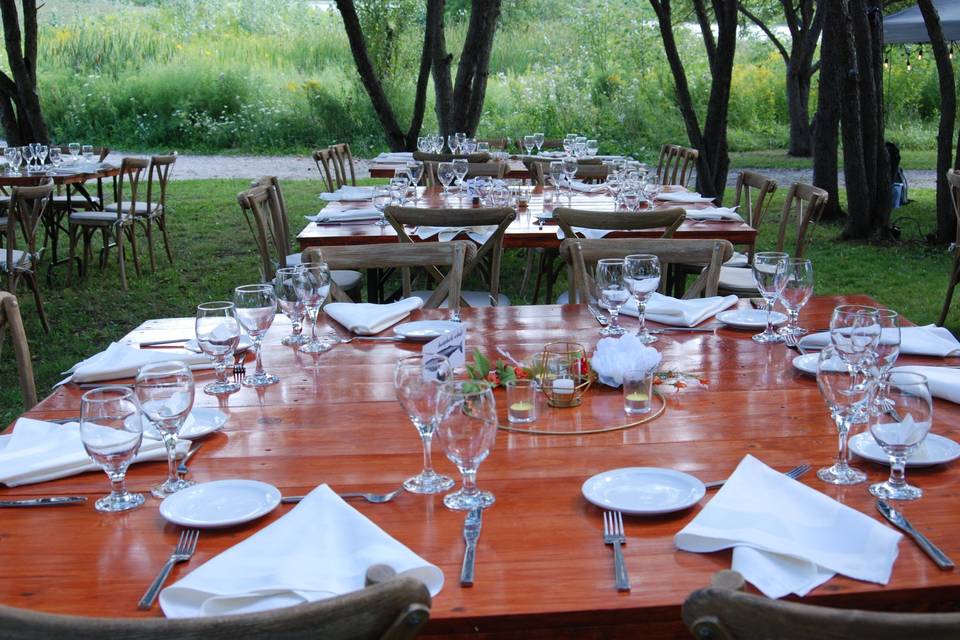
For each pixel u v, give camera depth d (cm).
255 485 160
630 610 123
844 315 201
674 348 246
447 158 709
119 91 1605
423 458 176
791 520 142
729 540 135
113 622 96
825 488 159
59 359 527
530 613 122
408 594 98
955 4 900
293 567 130
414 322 269
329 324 278
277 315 292
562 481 164
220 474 170
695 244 325
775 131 1697
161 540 146
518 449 179
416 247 323
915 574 130
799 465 169
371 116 1541
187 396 163
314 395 213
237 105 1602
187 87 1603
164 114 1602
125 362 230
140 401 161
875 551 133
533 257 706
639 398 196
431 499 157
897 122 1697
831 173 947
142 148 1555
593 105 1598
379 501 156
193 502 156
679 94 830
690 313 270
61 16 1988
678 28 1783
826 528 139
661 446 179
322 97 1550
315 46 1817
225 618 96
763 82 1741
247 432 191
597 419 195
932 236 831
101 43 1717
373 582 104
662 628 126
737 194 540
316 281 252
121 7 2077
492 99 1617
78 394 218
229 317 218
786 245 834
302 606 97
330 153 765
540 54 1781
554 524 147
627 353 209
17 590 132
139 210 731
